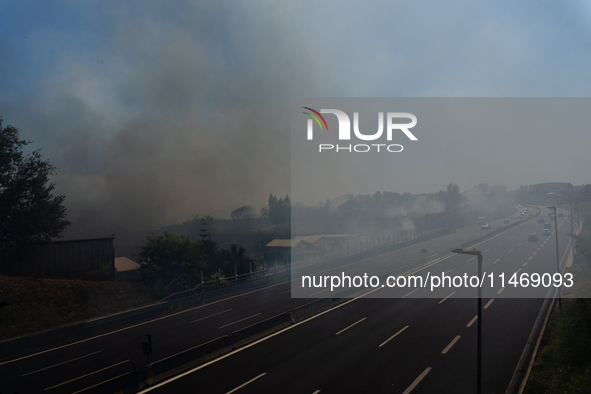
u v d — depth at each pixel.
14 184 38.25
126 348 22.73
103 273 40.09
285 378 17.47
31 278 32.44
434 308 29.36
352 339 22.86
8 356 21.78
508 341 21.75
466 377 17.12
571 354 19.03
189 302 35.59
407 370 18.00
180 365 18.94
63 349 22.91
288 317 27.08
